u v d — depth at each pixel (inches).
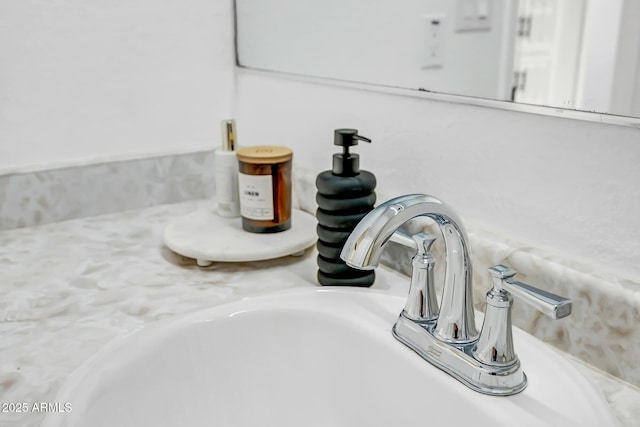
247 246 33.9
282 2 39.8
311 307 28.5
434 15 29.7
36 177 39.8
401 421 25.2
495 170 28.1
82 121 41.4
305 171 40.2
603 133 23.5
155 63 43.1
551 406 21.3
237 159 36.0
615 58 22.6
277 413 28.5
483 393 22.0
